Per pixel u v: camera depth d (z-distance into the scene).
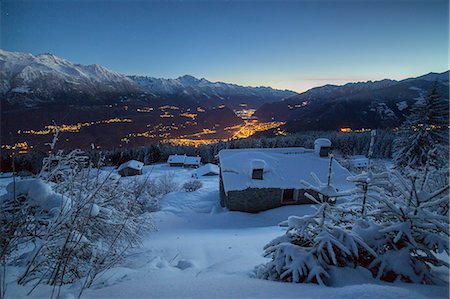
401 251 3.70
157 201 17.70
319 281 3.30
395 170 4.29
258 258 5.90
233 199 15.85
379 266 3.71
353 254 3.77
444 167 4.85
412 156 20.83
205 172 37.09
